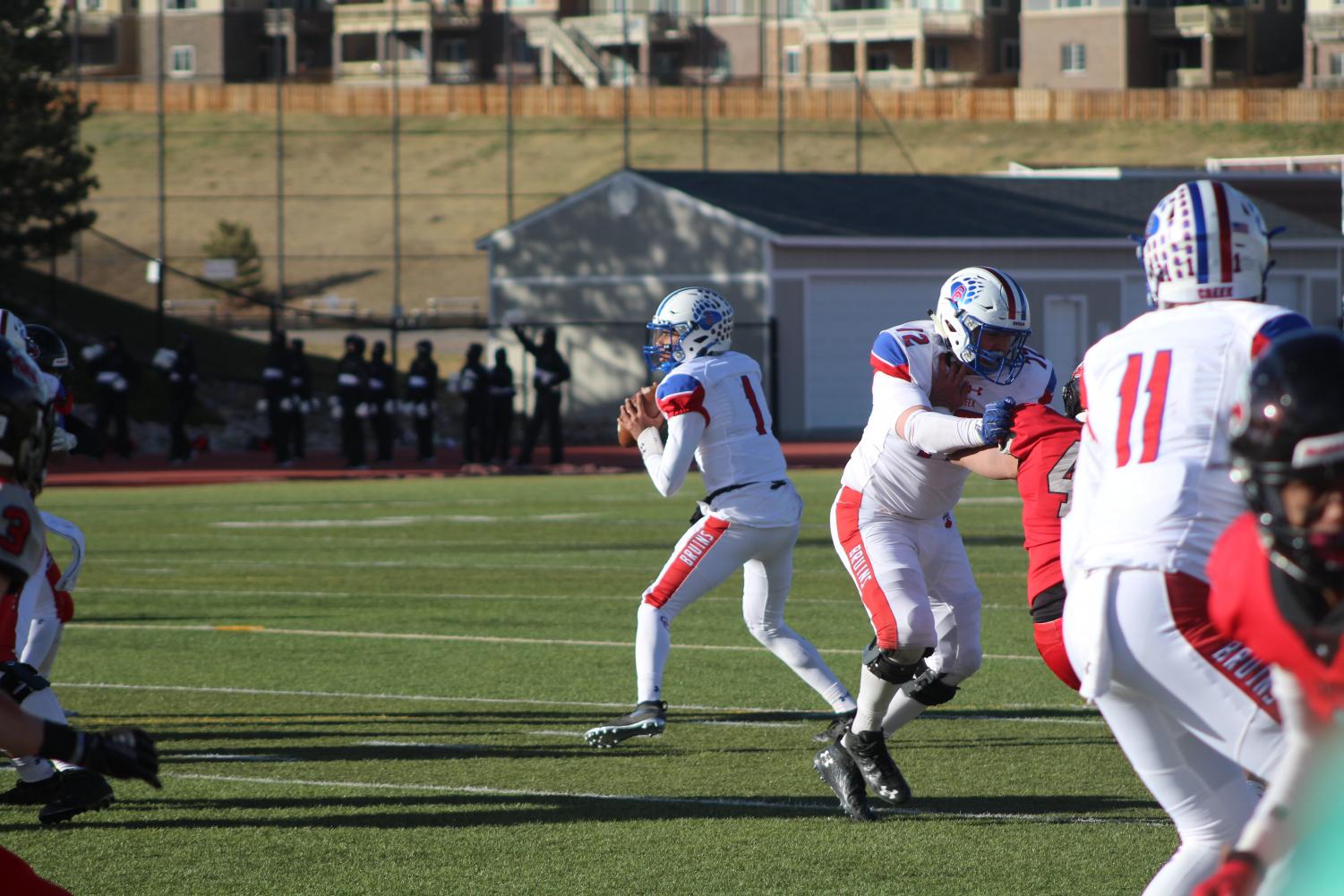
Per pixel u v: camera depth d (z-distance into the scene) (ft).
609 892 56.85
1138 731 40.47
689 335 78.95
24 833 65.36
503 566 157.89
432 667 104.32
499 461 317.83
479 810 68.69
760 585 79.71
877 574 65.87
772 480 77.56
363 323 374.84
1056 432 55.31
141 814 68.23
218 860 61.21
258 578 149.48
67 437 73.41
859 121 489.67
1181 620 38.42
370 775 75.05
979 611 68.80
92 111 408.67
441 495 243.40
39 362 71.15
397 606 131.54
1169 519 39.01
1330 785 32.01
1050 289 411.75
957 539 68.74
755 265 391.86
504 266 438.40
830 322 396.98
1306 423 30.12
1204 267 40.88
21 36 395.55
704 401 76.89
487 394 298.35
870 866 59.98
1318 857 32.04
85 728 85.35
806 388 394.93
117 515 212.64
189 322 470.80
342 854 62.03
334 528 194.59
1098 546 39.78
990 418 56.65
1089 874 58.65
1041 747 80.48
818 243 388.37
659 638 76.18
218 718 88.53
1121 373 41.01
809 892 56.65
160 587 143.54
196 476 285.02
